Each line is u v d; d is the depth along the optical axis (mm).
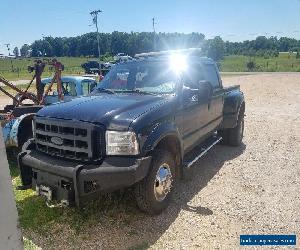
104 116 3926
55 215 4449
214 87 6516
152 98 4652
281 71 50625
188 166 4953
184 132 5082
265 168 6176
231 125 7273
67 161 3955
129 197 4836
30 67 8766
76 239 3900
